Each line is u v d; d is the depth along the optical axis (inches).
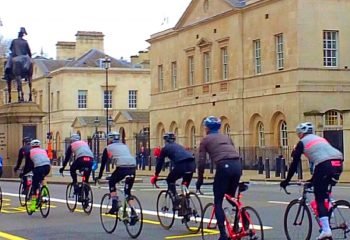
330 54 2148.1
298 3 2106.3
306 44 2110.0
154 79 2999.5
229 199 528.7
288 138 2124.8
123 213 652.1
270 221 734.5
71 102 3848.4
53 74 3969.0
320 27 2129.7
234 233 521.7
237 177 525.7
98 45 4244.6
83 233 674.2
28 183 872.3
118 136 686.5
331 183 519.5
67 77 3846.0
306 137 525.7
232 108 2405.3
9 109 1745.8
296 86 2097.7
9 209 932.0
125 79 3937.0
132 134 3336.6
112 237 642.8
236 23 2393.0
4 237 658.2
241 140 2365.9
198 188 549.3
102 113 3880.4
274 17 2217.0
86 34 4210.1
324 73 2126.0
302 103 2092.8
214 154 530.3
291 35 2129.7
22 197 1099.3
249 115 2341.3
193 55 2677.2
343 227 516.7
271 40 2230.6
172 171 658.2
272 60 2226.9
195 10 2655.0
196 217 649.0
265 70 2263.8
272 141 2225.6
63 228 716.7
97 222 759.1
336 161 516.4
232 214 526.0
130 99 3941.9
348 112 1807.3
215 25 2524.6
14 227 733.9
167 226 682.8
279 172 1822.1
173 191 669.9
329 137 1907.0
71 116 3841.0
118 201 666.8
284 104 2151.8
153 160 2719.0
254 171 2180.1
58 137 3912.4
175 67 2834.6
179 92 2775.6
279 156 1877.5
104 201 791.7
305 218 534.9
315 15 2124.8
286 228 551.5
